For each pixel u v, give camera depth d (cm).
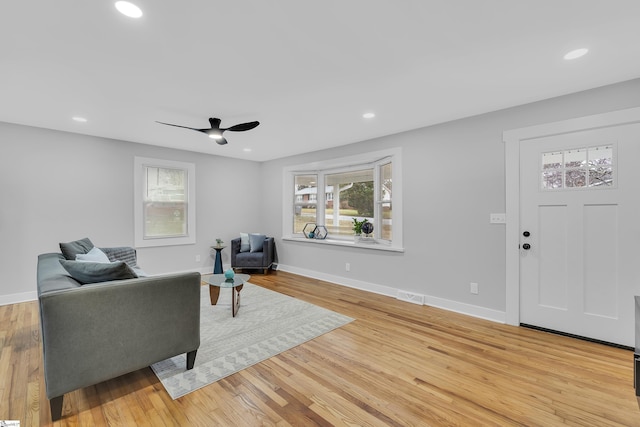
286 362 221
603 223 250
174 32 174
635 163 236
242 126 301
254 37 180
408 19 163
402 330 281
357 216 477
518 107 291
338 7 153
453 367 214
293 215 561
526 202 287
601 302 251
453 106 295
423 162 363
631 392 184
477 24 167
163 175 481
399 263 388
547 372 207
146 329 184
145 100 278
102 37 178
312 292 413
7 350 235
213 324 293
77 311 161
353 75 230
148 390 186
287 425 156
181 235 498
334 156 476
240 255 517
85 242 326
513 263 293
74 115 321
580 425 156
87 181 405
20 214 359
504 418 161
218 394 182
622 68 217
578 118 258
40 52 194
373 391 185
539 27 169
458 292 333
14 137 354
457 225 333
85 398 177
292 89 255
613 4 149
